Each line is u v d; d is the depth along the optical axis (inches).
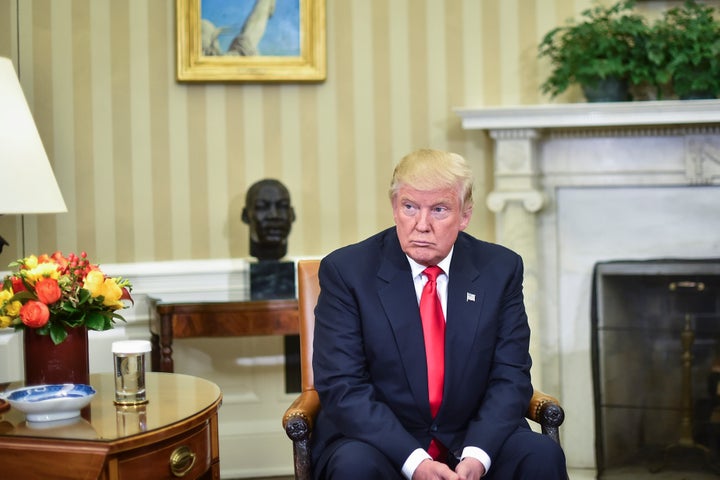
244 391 165.5
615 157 160.7
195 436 89.0
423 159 90.0
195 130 162.2
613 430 160.4
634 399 159.8
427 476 83.2
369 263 95.8
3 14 156.3
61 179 158.7
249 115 163.5
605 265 160.9
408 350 92.2
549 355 164.7
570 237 163.9
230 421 164.7
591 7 163.6
